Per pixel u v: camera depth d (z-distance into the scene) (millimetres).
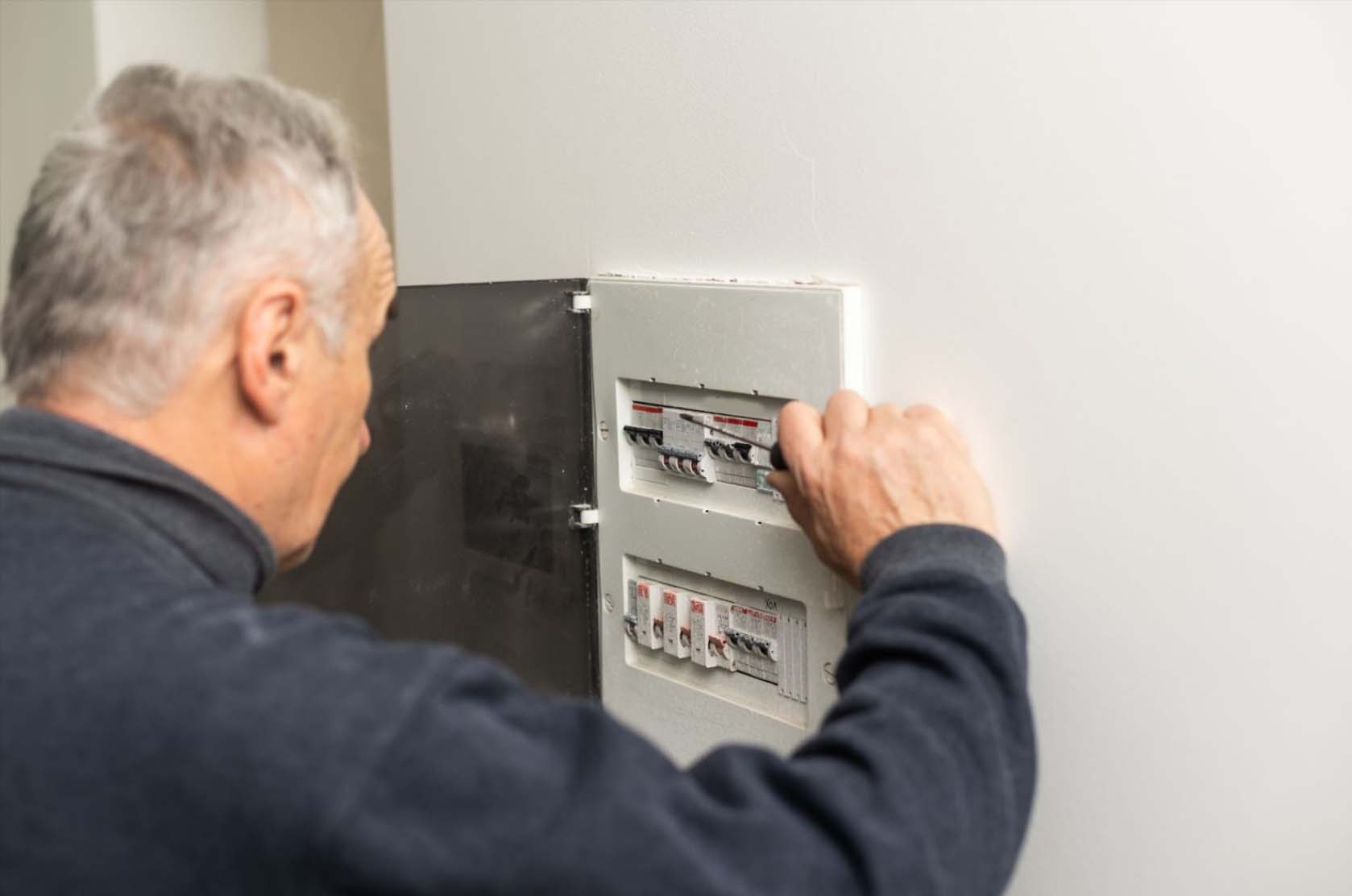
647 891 614
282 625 671
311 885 596
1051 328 1002
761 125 1168
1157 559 973
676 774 674
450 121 1484
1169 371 944
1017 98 993
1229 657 946
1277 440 897
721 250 1223
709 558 1265
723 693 1301
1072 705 1044
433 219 1536
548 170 1374
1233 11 878
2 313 792
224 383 756
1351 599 875
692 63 1213
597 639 1427
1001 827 754
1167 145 921
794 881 653
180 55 1975
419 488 1303
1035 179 992
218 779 599
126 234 721
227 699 613
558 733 673
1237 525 927
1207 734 967
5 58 2021
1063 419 1007
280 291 757
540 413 1357
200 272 730
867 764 707
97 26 1878
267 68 2086
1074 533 1017
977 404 1057
